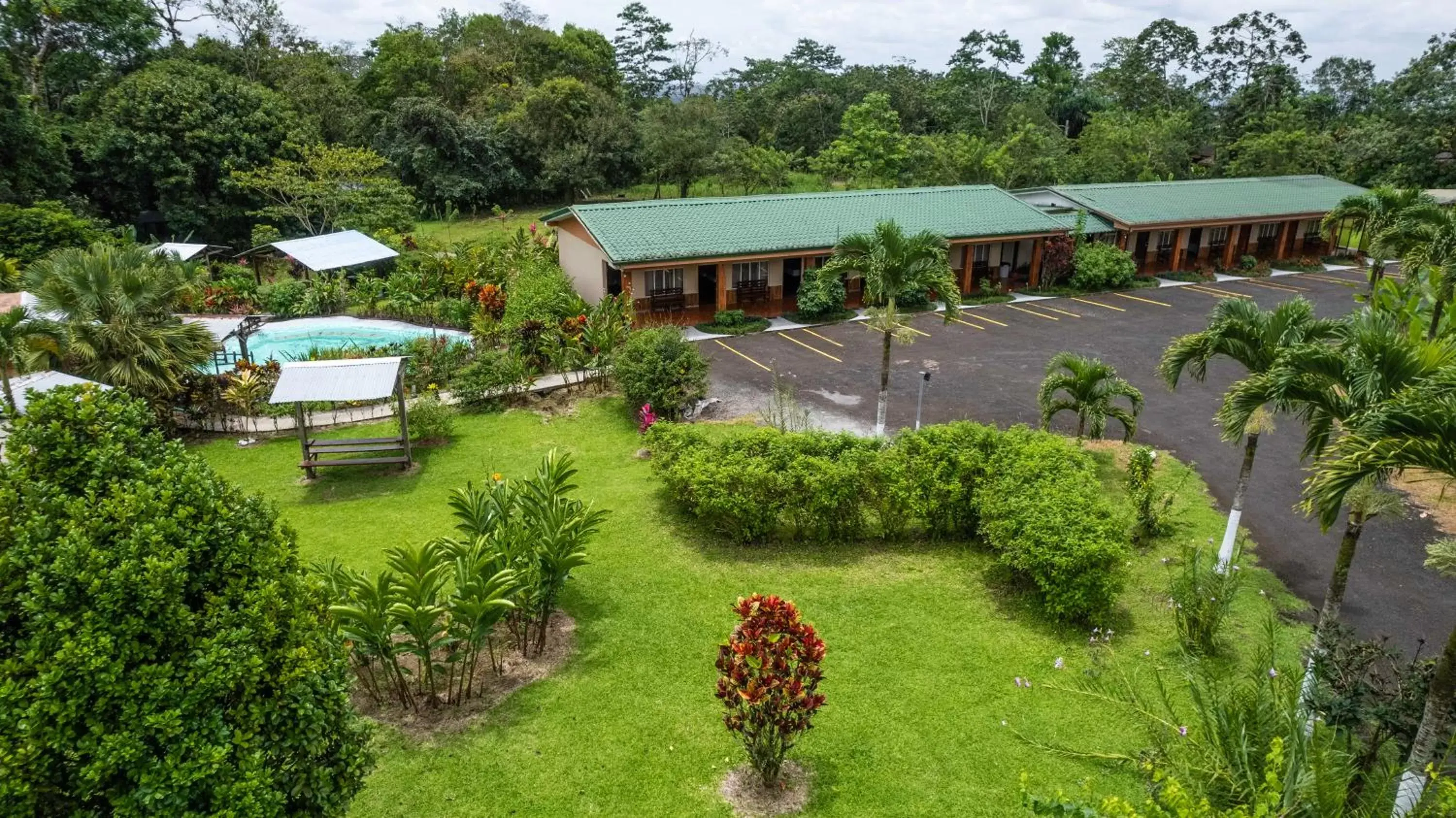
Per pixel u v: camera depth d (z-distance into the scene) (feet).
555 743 25.50
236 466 49.29
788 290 90.58
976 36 251.80
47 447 15.66
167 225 125.39
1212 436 53.01
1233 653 29.91
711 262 78.74
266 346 77.51
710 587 35.12
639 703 27.55
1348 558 24.44
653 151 163.63
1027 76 246.68
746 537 38.58
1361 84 251.60
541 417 57.06
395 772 24.18
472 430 54.95
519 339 65.00
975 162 145.28
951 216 92.84
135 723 14.10
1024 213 95.86
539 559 29.19
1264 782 16.96
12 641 14.02
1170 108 206.28
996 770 24.29
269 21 168.45
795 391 62.23
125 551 14.56
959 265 94.73
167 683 14.39
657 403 53.93
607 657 30.19
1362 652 23.97
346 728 18.06
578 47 207.00
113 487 15.25
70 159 121.80
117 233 110.42
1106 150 151.23
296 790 16.31
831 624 32.22
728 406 58.80
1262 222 106.22
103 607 14.05
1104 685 27.48
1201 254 108.99
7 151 102.06
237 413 57.52
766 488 37.76
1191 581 30.37
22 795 13.20
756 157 162.91
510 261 98.99
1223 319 31.35
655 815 22.65
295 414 56.54
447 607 26.81
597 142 164.96
